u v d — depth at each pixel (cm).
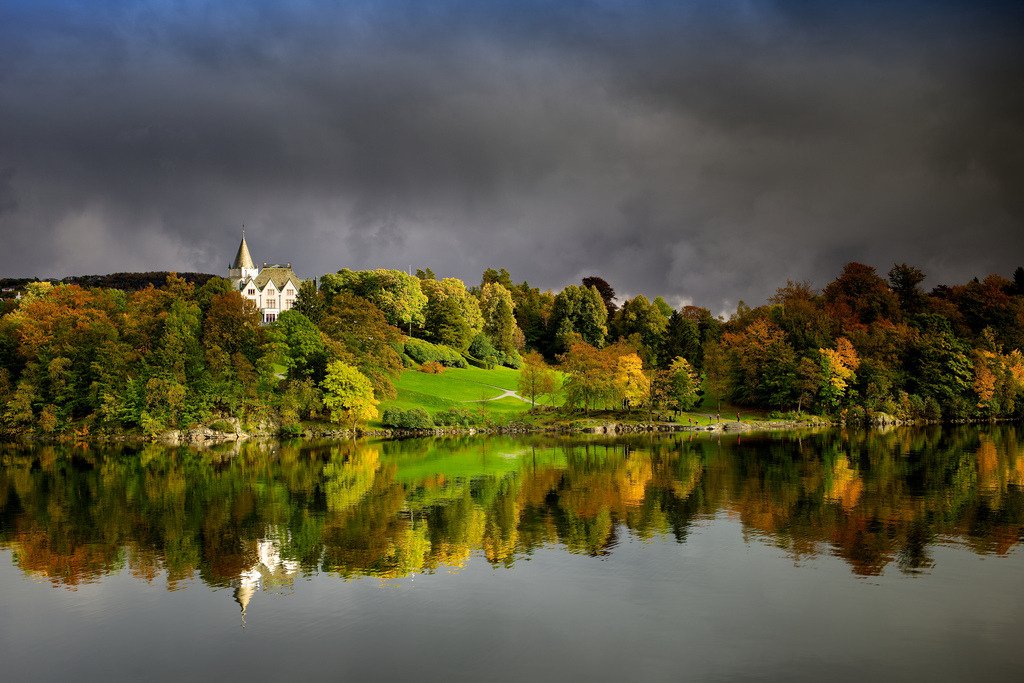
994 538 3953
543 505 4888
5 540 4062
